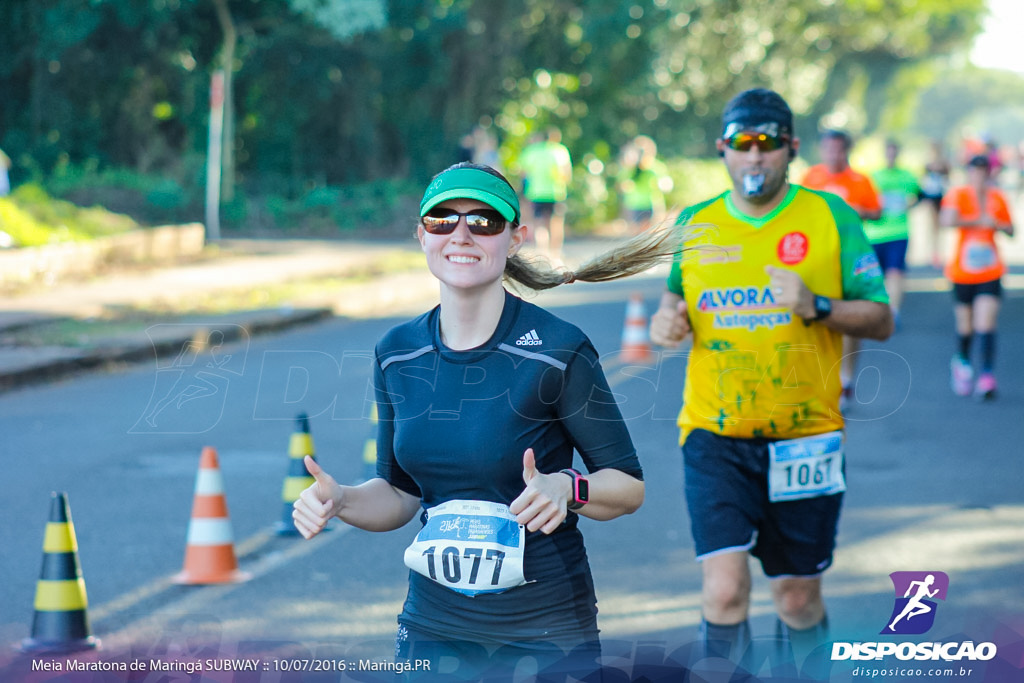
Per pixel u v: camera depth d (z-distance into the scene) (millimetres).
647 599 10023
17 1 45719
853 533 12000
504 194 5125
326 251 41344
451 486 5273
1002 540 11680
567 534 5344
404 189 54969
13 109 48219
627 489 5227
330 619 9414
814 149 115000
